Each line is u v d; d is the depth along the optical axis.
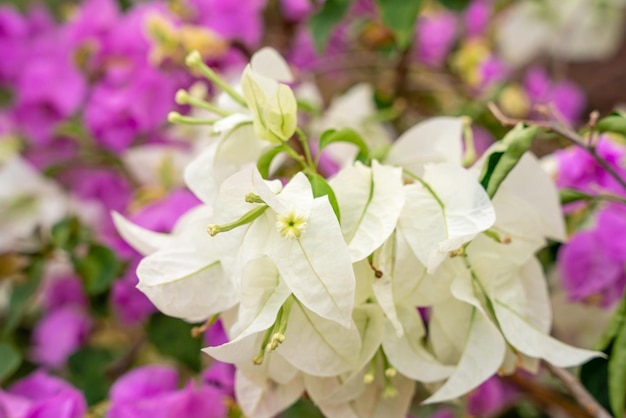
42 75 0.53
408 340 0.31
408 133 0.35
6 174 0.52
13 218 0.51
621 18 0.69
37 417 0.39
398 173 0.31
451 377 0.31
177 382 0.41
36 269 0.47
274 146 0.33
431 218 0.30
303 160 0.32
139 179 0.49
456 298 0.31
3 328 0.50
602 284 0.40
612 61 0.79
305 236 0.29
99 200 0.53
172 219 0.43
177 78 0.48
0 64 0.58
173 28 0.48
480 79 0.56
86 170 0.53
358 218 0.30
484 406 0.42
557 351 0.31
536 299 0.33
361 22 0.53
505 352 0.32
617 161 0.40
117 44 0.52
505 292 0.32
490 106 0.35
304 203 0.29
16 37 0.59
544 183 0.33
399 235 0.30
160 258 0.31
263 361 0.31
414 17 0.43
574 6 0.67
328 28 0.45
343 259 0.29
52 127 0.54
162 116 0.49
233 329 0.30
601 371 0.35
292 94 0.31
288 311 0.30
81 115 0.56
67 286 0.51
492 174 0.31
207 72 0.33
